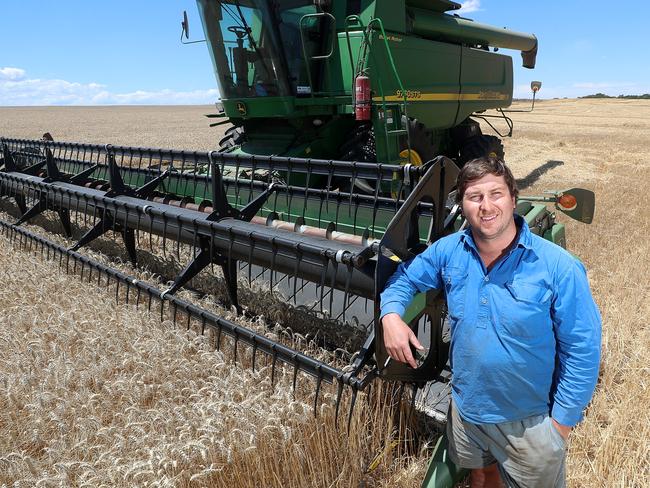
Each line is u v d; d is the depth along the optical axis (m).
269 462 2.58
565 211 4.39
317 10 6.20
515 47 11.52
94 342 3.47
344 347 3.49
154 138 29.62
